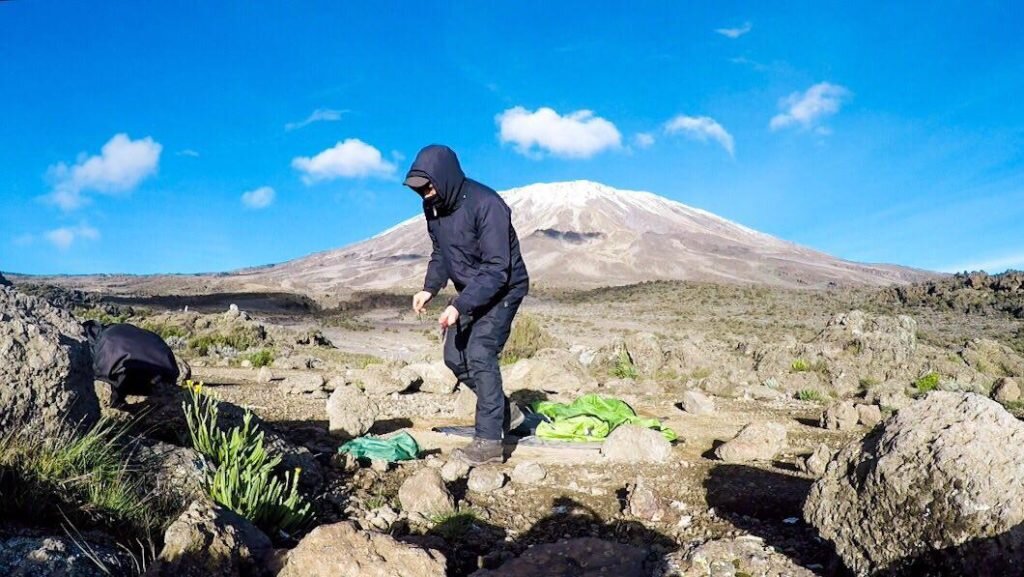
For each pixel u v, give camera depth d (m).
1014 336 39.88
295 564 2.32
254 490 2.99
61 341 3.01
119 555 2.36
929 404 2.77
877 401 9.34
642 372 13.03
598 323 50.78
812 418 7.20
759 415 7.28
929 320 53.31
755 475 4.34
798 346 14.87
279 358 14.05
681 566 2.69
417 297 4.61
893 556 2.57
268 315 53.81
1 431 2.67
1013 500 2.37
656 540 3.22
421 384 8.42
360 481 3.91
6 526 2.35
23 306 3.19
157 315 23.98
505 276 4.18
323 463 4.24
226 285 106.19
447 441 5.19
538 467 4.10
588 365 13.60
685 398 7.41
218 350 16.92
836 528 2.81
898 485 2.59
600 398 6.14
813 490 3.02
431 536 3.11
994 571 2.32
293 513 3.09
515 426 5.34
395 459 4.45
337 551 2.32
